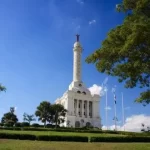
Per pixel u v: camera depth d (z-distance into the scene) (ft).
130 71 134.92
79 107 544.62
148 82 142.10
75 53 567.59
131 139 207.82
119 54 134.92
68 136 201.16
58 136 200.44
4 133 199.21
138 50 130.52
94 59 143.23
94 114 546.67
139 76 141.18
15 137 199.00
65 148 155.02
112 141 204.44
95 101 556.92
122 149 154.30
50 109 424.05
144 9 136.26
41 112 423.23
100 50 140.67
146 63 130.00
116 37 138.00
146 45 129.08
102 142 198.59
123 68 135.64
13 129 285.84
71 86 560.20
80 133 281.13
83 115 537.65
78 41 572.92
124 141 206.18
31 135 199.62
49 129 296.51
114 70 143.23
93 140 202.49
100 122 541.75
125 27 131.75
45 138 199.21
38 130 292.20
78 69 562.66
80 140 201.05
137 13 138.00
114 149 154.92
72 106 530.27
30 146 156.25
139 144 175.52
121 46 135.64
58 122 436.35
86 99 550.36
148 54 130.72
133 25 128.98
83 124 526.16
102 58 142.51
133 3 140.26
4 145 157.99
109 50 137.90
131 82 144.36
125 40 134.92
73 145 167.32
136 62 127.65
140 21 129.90
